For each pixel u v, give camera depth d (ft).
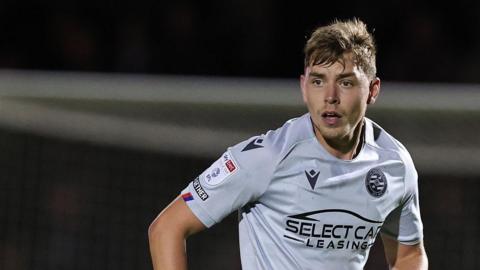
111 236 68.54
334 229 34.88
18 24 96.02
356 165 34.96
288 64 95.81
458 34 96.94
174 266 34.91
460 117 55.11
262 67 95.30
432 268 67.62
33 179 66.08
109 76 59.88
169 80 57.11
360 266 36.11
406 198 36.70
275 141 34.53
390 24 97.04
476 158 56.95
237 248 70.28
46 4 96.84
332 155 34.58
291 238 34.91
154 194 66.39
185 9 97.91
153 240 35.40
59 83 56.18
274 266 35.32
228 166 34.47
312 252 35.09
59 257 68.64
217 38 95.81
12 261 67.36
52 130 58.59
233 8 97.40
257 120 55.83
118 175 66.80
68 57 95.55
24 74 59.31
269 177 34.35
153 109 56.65
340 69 33.04
